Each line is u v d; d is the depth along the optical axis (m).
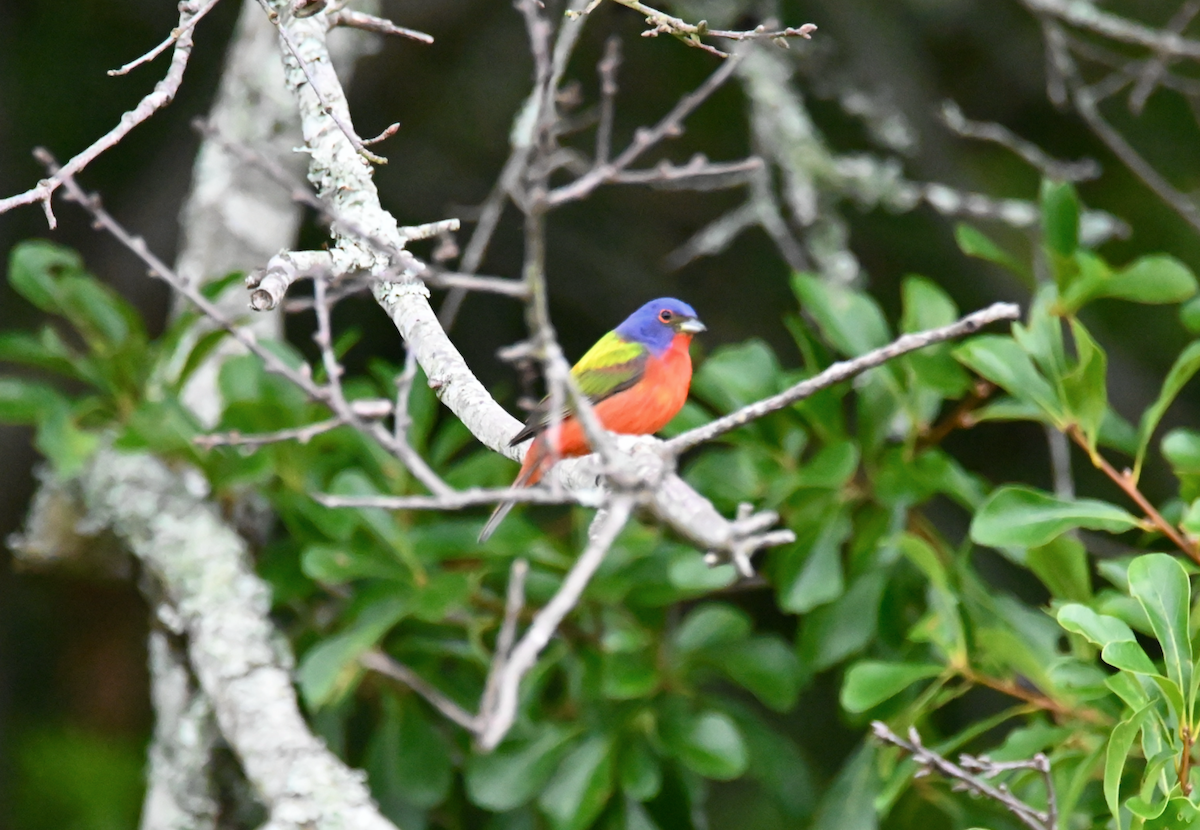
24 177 17.70
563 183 18.72
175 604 10.01
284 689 9.21
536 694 9.48
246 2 12.95
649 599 9.40
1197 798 6.56
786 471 9.69
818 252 13.05
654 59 18.42
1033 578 15.91
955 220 17.06
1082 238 11.98
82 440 10.03
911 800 9.32
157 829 9.95
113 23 18.09
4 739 16.02
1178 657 6.53
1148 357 17.64
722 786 14.58
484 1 18.55
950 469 9.21
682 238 19.45
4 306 17.44
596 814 9.02
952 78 18.59
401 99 18.80
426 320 6.98
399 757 9.48
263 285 5.99
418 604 9.03
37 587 16.67
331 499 4.70
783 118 13.00
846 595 9.38
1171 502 8.76
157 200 17.72
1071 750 7.65
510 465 10.07
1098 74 18.11
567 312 19.33
